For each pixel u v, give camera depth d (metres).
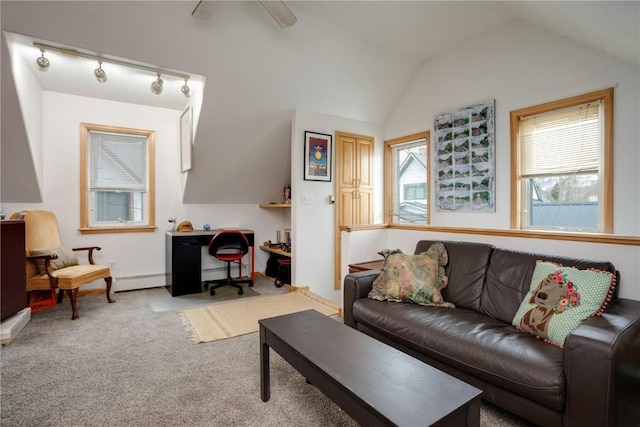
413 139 4.48
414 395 1.12
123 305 3.60
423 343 1.86
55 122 3.82
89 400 1.82
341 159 4.45
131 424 1.62
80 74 3.46
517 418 1.66
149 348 2.49
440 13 3.20
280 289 4.35
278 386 1.98
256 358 2.34
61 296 3.69
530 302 1.82
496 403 1.58
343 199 4.48
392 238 3.51
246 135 4.07
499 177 3.51
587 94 2.86
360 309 2.35
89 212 4.10
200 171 4.28
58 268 3.31
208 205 4.82
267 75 3.56
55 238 3.58
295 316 1.97
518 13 3.06
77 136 3.95
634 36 2.14
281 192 5.22
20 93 3.04
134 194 4.39
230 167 4.40
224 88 3.47
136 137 4.35
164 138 4.47
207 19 2.65
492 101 3.54
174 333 2.79
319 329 1.75
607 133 2.75
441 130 4.07
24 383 1.99
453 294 2.40
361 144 4.65
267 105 3.85
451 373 1.78
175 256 4.02
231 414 1.71
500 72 3.48
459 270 2.45
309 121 4.15
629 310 1.60
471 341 1.68
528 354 1.49
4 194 3.58
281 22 2.65
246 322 3.05
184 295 4.03
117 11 2.60
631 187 2.65
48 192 3.81
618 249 1.96
